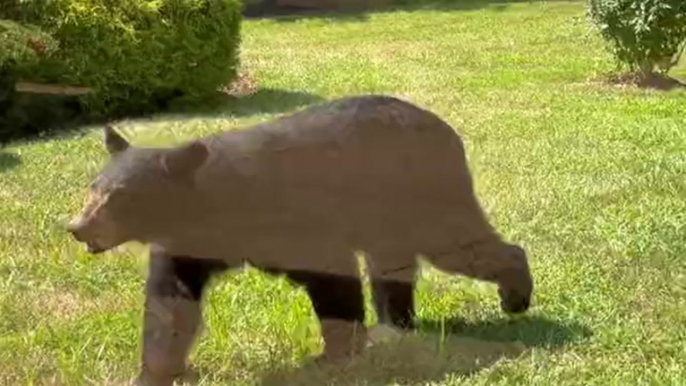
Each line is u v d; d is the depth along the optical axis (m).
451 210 7.30
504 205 10.44
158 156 6.60
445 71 17.08
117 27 15.52
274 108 11.03
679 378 7.25
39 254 10.12
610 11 21.64
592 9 22.27
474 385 7.20
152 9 15.95
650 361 7.59
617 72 21.77
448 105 14.51
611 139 15.04
